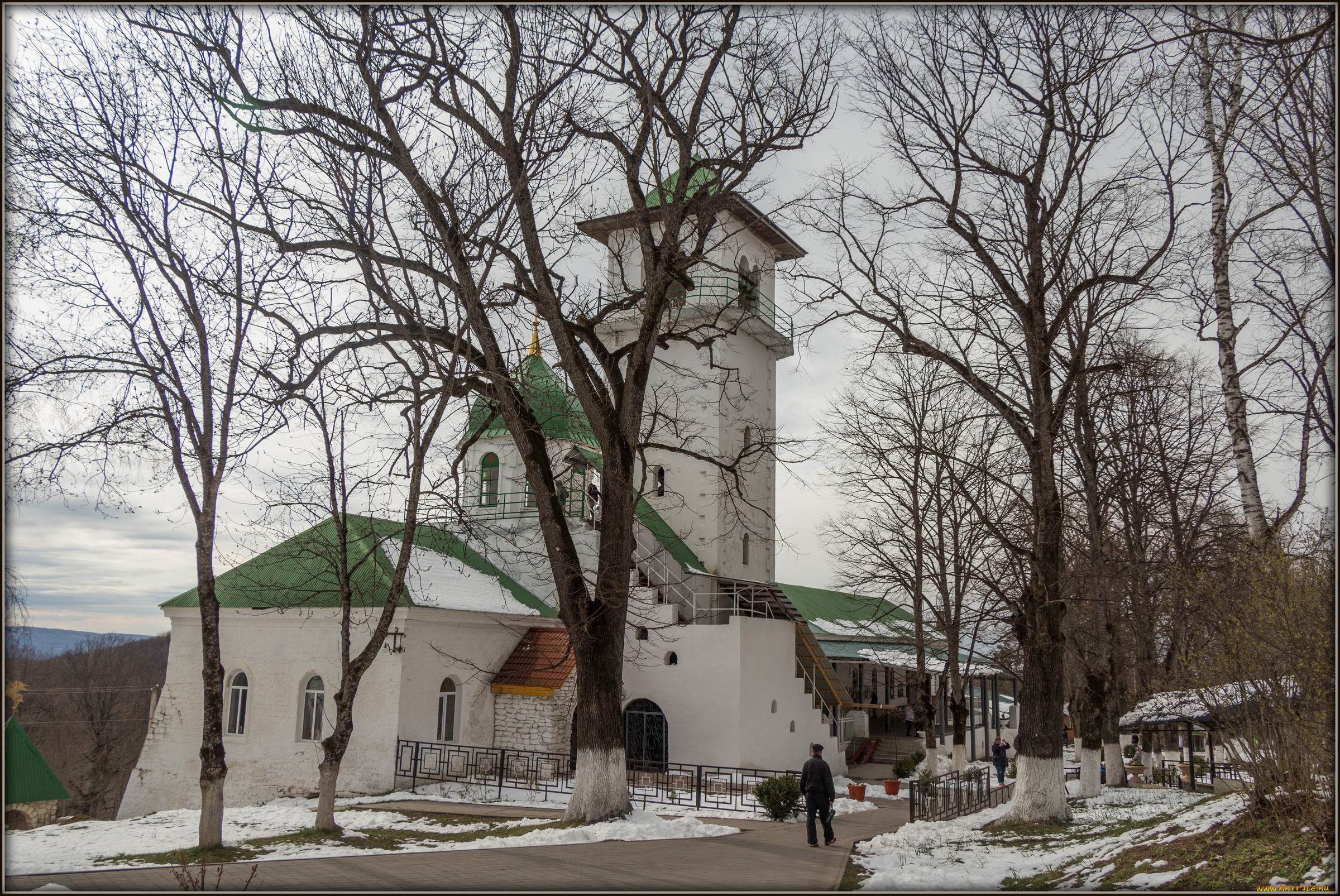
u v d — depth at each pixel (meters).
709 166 18.48
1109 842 12.94
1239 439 16.70
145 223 15.52
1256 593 12.66
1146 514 28.42
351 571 17.59
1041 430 18.09
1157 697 26.92
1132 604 28.30
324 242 17.09
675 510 34.06
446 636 24.22
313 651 23.34
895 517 30.16
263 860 13.38
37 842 15.36
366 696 22.66
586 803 16.55
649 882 11.57
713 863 13.09
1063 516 19.45
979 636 28.16
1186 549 26.92
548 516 17.42
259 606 23.53
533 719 25.02
